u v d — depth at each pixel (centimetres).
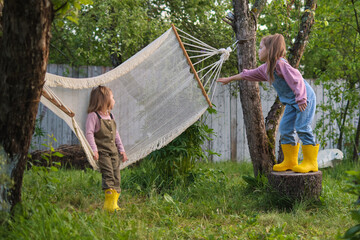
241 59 512
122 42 668
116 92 427
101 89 397
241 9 506
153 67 438
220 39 764
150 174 523
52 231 250
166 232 316
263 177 491
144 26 652
